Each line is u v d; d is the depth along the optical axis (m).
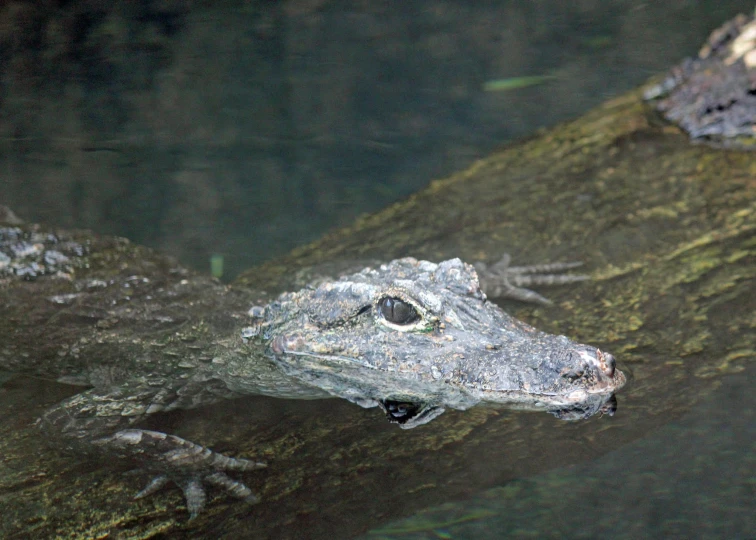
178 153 10.20
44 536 4.87
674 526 5.22
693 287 6.68
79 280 6.96
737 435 5.63
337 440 5.51
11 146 10.15
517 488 5.74
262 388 5.89
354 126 10.73
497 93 11.20
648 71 11.29
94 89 11.43
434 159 10.00
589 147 9.05
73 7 13.16
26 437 5.71
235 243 8.75
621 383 5.23
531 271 7.11
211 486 5.21
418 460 5.34
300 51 12.42
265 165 10.03
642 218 7.69
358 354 5.63
